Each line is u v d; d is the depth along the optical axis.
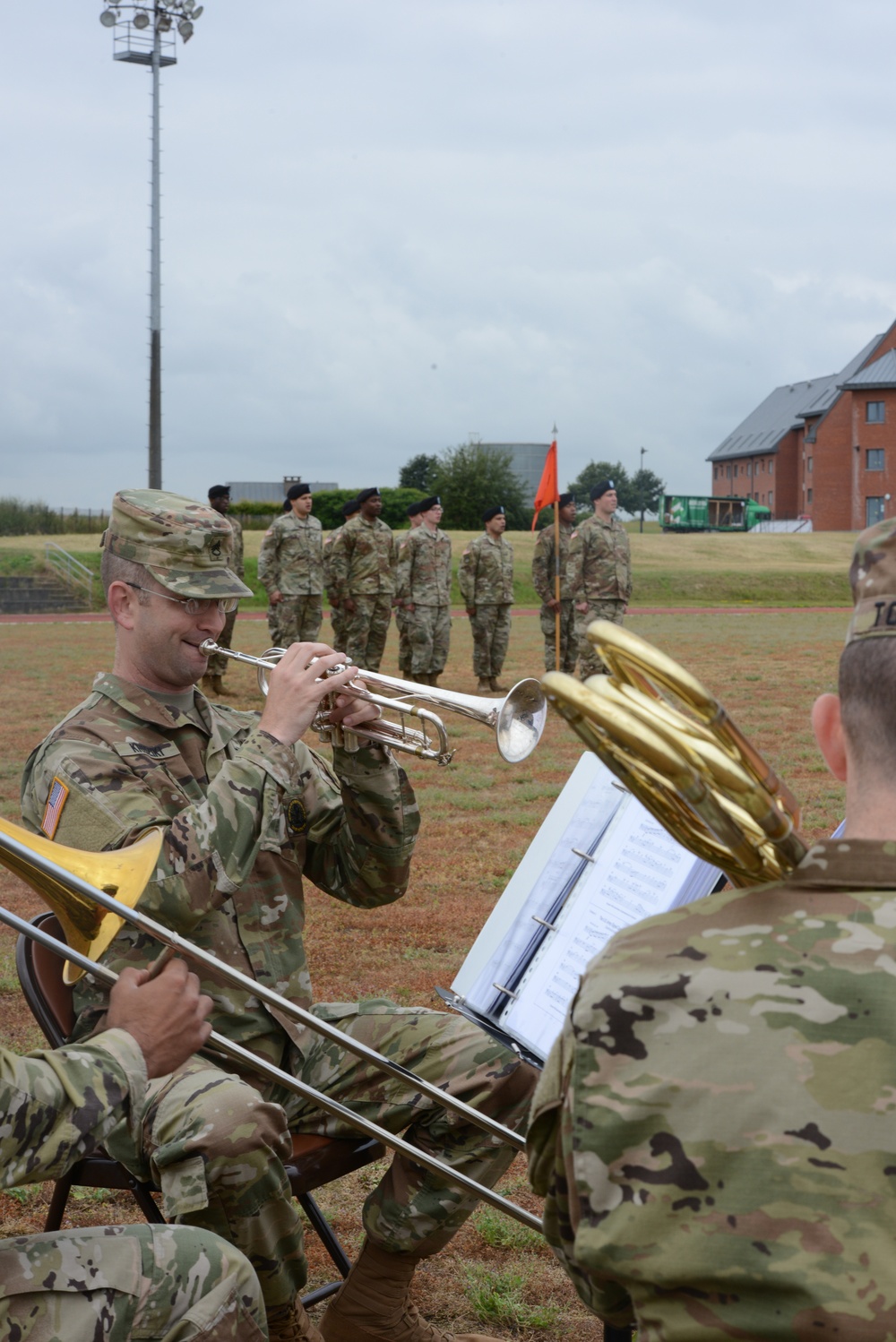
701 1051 1.22
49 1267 1.81
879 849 1.28
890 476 77.25
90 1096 1.84
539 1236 3.38
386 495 60.06
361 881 3.01
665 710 1.28
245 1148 2.36
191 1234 1.96
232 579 2.96
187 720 2.94
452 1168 2.59
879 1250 1.12
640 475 134.25
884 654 1.29
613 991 1.28
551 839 2.48
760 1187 1.16
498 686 15.65
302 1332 2.56
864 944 1.23
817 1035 1.19
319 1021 2.21
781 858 1.35
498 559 15.01
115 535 2.94
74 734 2.83
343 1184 3.69
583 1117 1.25
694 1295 1.17
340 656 2.72
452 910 6.24
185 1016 2.01
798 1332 1.11
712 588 41.50
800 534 56.03
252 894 2.82
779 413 92.50
